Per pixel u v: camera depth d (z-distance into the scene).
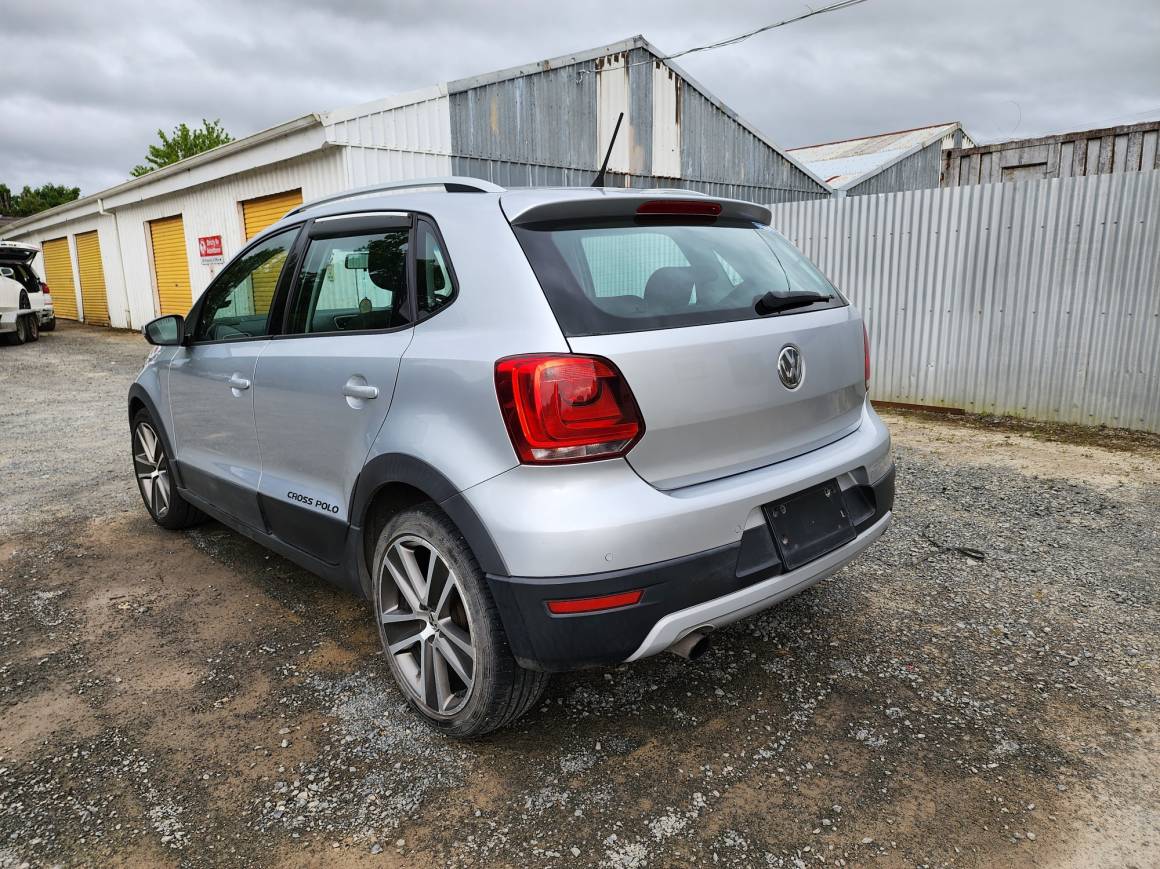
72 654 3.06
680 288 2.31
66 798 2.23
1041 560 3.83
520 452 2.03
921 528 4.29
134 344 16.47
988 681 2.77
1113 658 2.91
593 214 2.35
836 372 2.63
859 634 3.12
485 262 2.26
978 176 12.27
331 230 2.95
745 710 2.62
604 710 2.63
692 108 13.63
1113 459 5.73
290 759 2.40
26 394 9.77
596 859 1.98
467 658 2.33
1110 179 6.48
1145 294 6.44
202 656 3.03
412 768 2.35
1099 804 2.15
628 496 2.04
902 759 2.35
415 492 2.46
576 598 1.99
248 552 4.14
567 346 2.02
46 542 4.32
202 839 2.07
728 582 2.18
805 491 2.44
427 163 10.51
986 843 2.01
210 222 14.37
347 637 3.18
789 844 2.02
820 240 8.38
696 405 2.15
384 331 2.56
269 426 3.09
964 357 7.55
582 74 11.94
